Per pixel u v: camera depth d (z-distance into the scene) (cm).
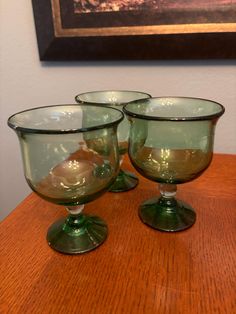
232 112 43
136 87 45
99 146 23
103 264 22
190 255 22
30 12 44
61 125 27
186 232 25
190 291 19
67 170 24
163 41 40
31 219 27
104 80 45
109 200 30
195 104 28
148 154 26
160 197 29
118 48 42
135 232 25
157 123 24
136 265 21
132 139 26
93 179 24
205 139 24
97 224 26
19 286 20
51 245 23
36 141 21
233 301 18
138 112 28
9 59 48
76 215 25
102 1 40
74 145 22
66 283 20
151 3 39
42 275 21
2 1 44
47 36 43
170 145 25
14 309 18
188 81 43
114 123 22
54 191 23
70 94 48
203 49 39
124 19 40
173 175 25
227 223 26
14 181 57
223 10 37
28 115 25
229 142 45
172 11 38
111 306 18
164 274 21
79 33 42
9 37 46
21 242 24
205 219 27
